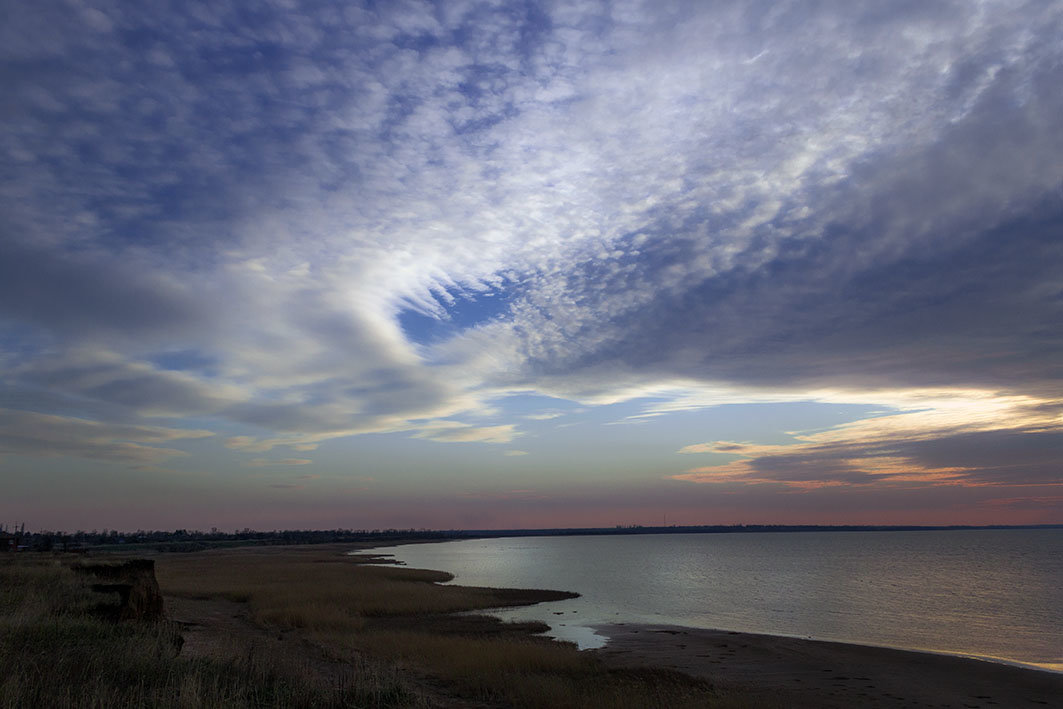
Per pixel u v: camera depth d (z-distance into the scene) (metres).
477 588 49.06
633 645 27.27
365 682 12.71
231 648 16.09
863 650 26.23
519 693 15.30
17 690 7.39
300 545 172.38
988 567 99.00
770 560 121.19
